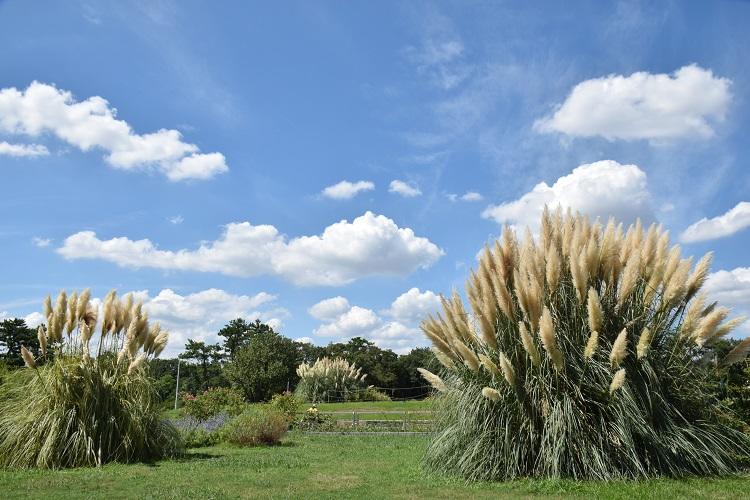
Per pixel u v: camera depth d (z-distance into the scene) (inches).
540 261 343.0
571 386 317.7
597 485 285.0
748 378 425.7
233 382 1598.2
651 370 320.2
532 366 327.9
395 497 279.0
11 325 1272.1
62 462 390.9
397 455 473.4
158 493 295.0
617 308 343.6
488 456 321.4
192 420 728.3
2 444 394.9
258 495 287.6
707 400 341.7
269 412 639.8
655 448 307.7
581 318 337.4
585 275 331.6
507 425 319.6
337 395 1290.6
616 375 292.2
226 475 358.0
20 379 432.5
